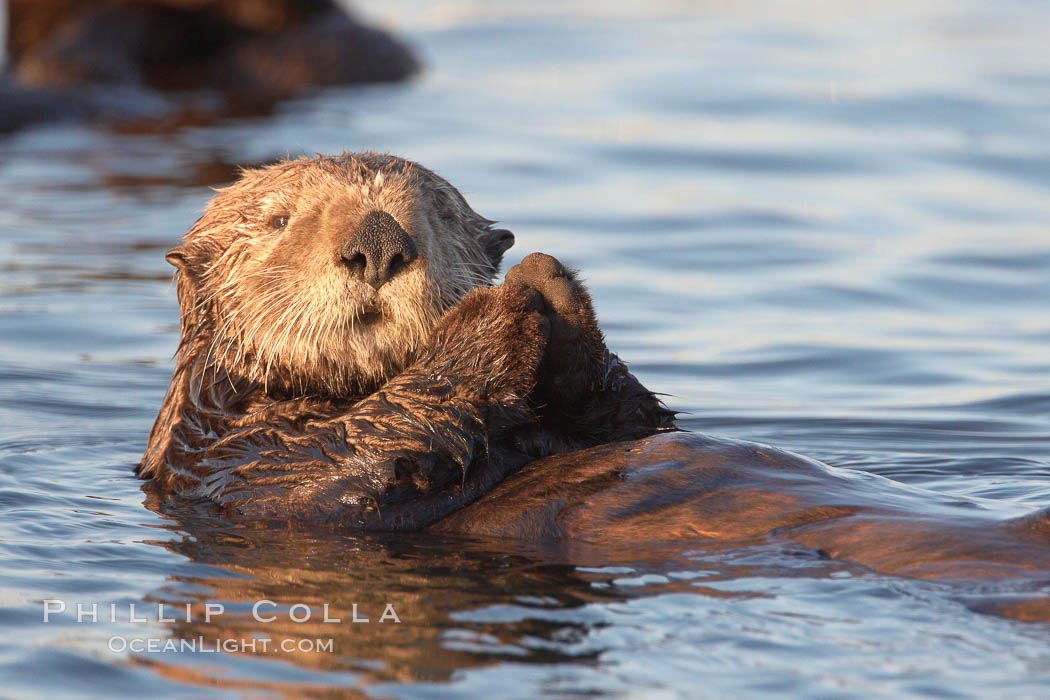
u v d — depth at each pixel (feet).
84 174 122.72
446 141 130.72
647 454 48.60
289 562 44.32
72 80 156.46
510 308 48.44
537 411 50.98
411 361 52.06
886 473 57.98
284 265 51.44
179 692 33.99
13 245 99.91
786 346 79.92
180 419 54.54
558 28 208.23
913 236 102.83
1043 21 206.39
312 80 168.14
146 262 96.53
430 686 33.58
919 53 177.58
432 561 44.06
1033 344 80.18
